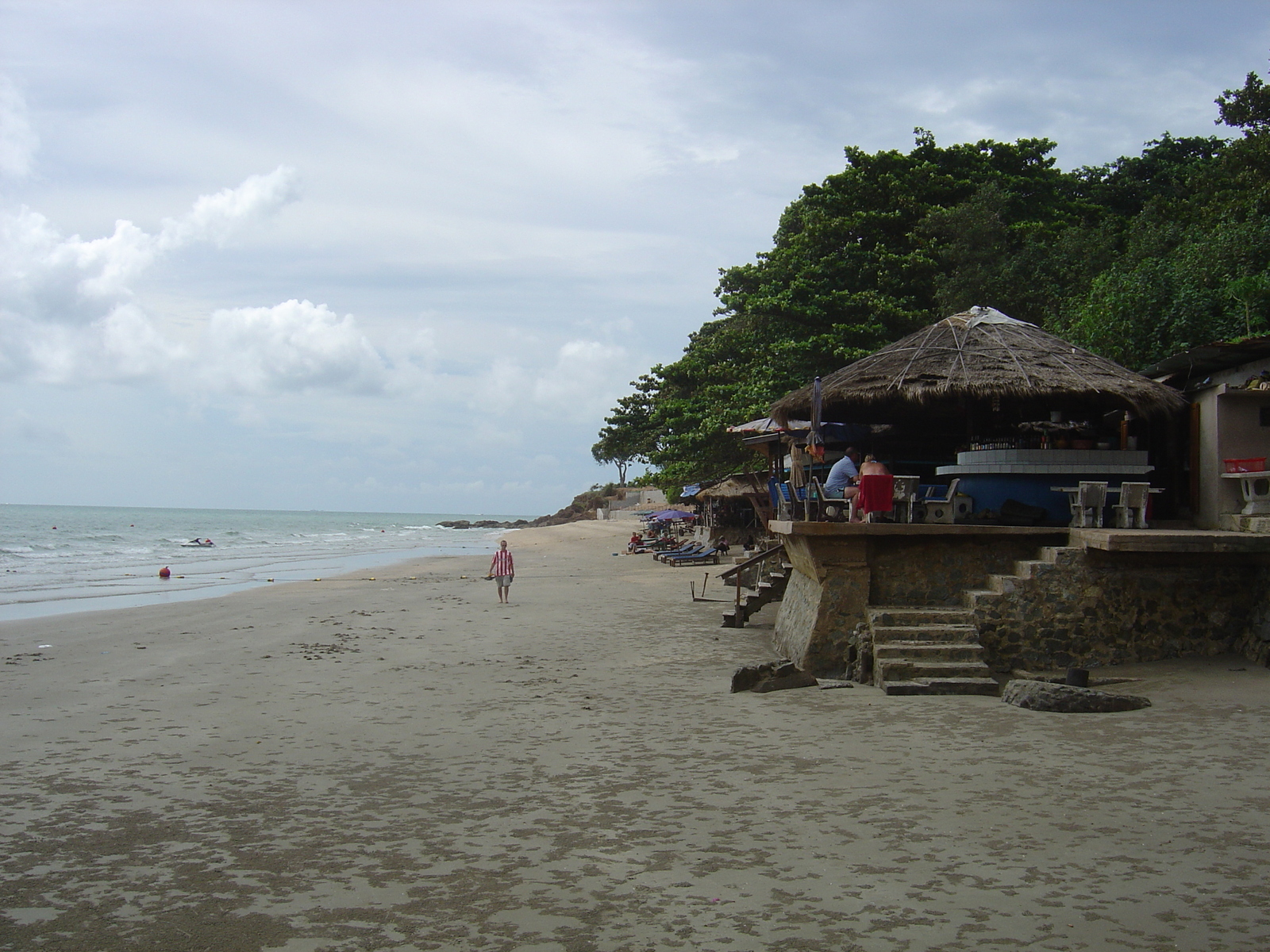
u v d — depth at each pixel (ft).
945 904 15.23
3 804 21.88
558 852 18.19
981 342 42.19
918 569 37.42
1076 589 35.70
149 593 85.35
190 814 20.99
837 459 53.36
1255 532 35.73
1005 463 38.91
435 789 22.72
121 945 14.32
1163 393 39.34
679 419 125.70
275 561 138.72
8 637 52.95
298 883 16.81
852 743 25.98
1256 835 18.01
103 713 32.32
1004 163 111.86
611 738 27.68
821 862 17.25
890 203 99.66
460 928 14.80
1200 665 34.65
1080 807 19.92
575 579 93.40
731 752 25.50
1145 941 13.73
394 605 69.82
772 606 64.59
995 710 29.53
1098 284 64.13
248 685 37.55
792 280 96.22
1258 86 93.71
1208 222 79.15
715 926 14.67
